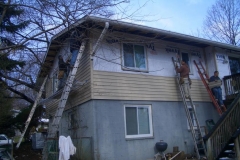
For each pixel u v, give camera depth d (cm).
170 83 1196
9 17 1334
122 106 1032
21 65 1305
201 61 1369
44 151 912
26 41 784
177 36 1166
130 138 1016
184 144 1145
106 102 1002
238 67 1552
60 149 841
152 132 1080
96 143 937
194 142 1054
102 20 891
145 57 1160
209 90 1243
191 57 1330
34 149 1450
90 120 982
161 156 1034
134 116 1057
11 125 1794
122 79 1063
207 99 1299
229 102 1306
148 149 1045
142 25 1053
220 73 1358
